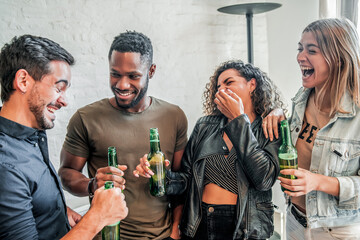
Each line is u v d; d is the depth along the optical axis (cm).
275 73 296
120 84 131
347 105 124
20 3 232
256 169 122
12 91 96
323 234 134
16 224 88
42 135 107
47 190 103
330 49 122
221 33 291
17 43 96
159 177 129
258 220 130
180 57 282
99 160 143
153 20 271
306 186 119
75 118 143
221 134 138
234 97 131
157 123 145
